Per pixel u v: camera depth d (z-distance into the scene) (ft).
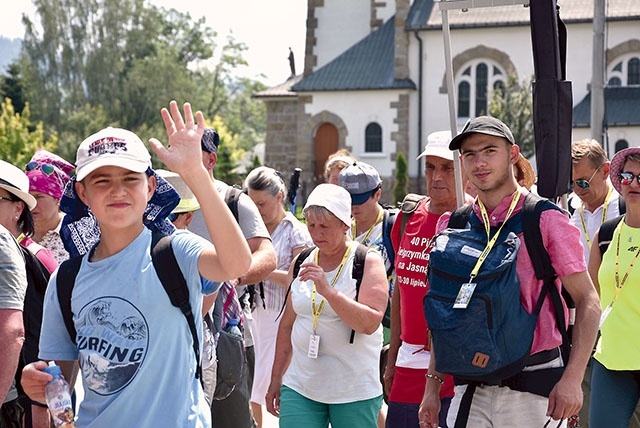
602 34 50.34
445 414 17.63
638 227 19.48
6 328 13.33
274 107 157.58
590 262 20.45
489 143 14.66
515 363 13.99
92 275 11.89
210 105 284.61
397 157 140.97
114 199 11.62
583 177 21.94
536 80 18.45
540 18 18.26
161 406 11.64
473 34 140.97
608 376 19.39
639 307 19.02
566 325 14.64
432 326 14.30
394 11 151.94
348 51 151.64
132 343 11.60
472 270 14.21
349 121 147.33
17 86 231.09
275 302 24.41
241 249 11.41
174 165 11.16
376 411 18.37
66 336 12.35
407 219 20.26
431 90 143.54
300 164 149.89
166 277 11.68
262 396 24.62
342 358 18.10
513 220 14.53
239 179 155.63
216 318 17.92
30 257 15.93
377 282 18.20
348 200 18.58
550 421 14.52
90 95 216.95
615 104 136.15
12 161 143.33
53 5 215.51
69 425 12.05
